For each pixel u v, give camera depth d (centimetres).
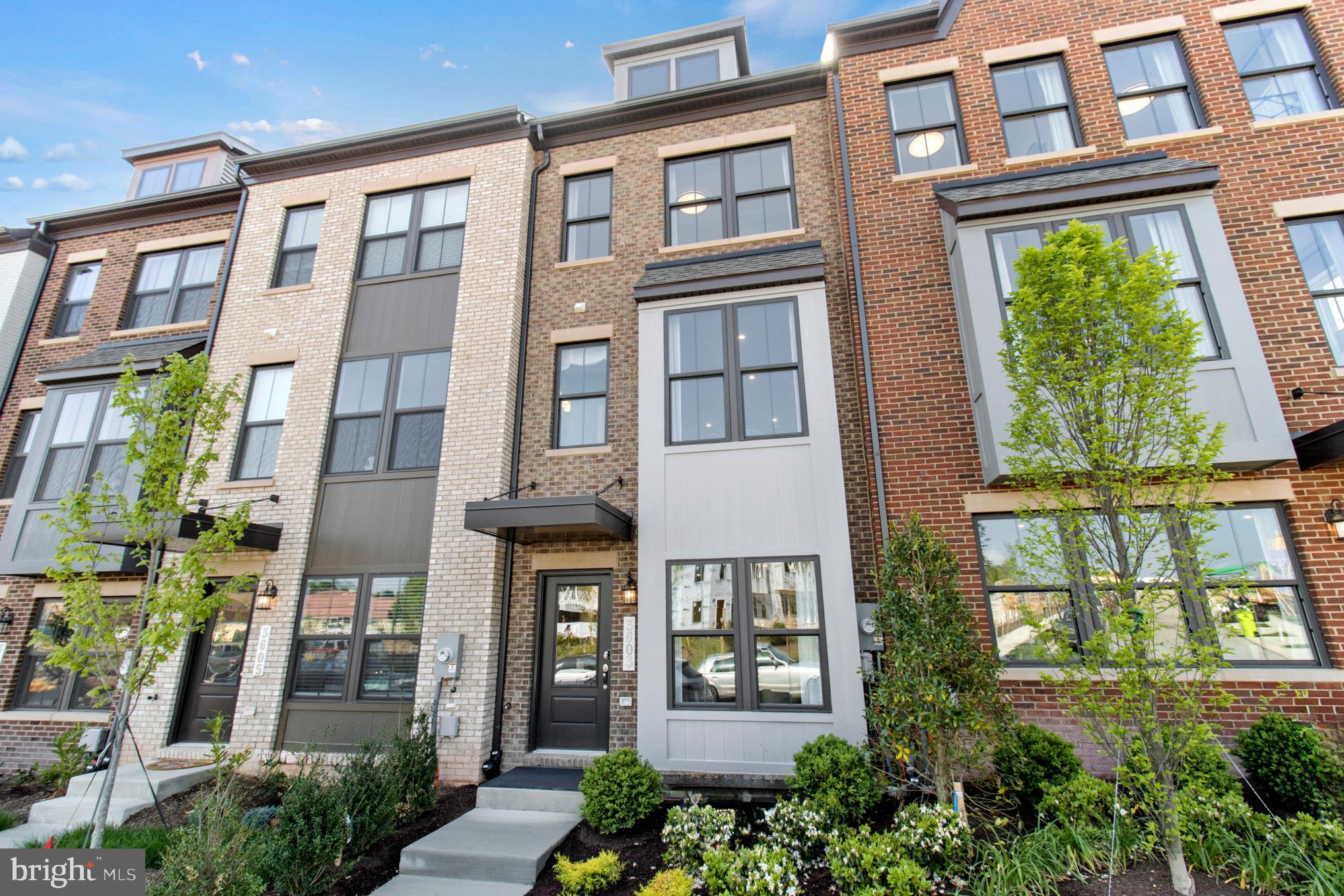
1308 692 588
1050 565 619
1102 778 605
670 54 1290
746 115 1023
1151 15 870
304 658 866
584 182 1074
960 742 570
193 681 898
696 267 879
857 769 568
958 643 529
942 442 746
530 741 795
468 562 840
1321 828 416
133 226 1272
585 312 967
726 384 801
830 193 942
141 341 1124
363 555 891
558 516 694
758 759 668
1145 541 481
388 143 1099
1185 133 805
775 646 714
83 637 562
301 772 606
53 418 1033
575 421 927
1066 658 500
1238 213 754
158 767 784
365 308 1036
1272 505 648
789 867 455
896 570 587
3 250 1285
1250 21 850
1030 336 517
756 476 756
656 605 735
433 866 541
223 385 1020
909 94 927
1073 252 495
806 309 802
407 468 928
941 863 457
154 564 613
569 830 595
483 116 1055
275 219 1130
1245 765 544
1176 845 415
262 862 464
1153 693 440
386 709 817
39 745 930
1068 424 514
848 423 812
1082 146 848
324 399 973
